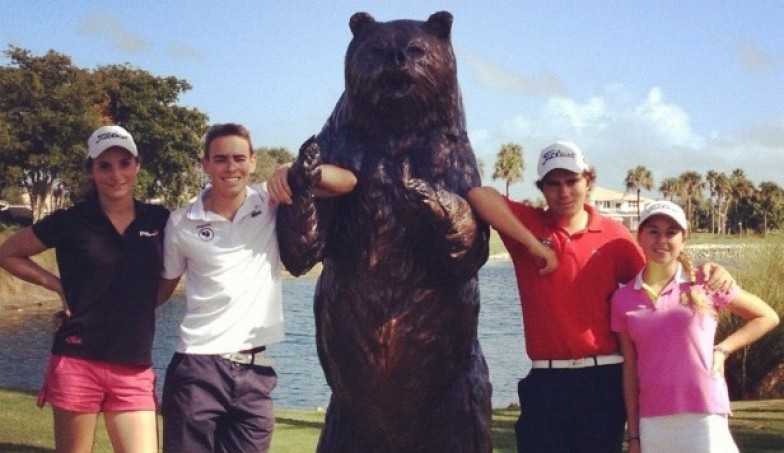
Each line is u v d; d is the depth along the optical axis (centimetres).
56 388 357
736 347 350
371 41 347
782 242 1161
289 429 727
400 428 372
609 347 364
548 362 366
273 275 365
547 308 363
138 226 365
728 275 355
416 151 350
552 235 368
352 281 353
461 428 376
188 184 4212
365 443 381
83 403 357
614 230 373
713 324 348
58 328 366
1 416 698
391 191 345
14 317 2358
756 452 651
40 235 363
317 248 345
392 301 350
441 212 337
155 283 365
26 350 1778
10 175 3603
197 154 4156
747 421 795
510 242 372
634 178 7400
